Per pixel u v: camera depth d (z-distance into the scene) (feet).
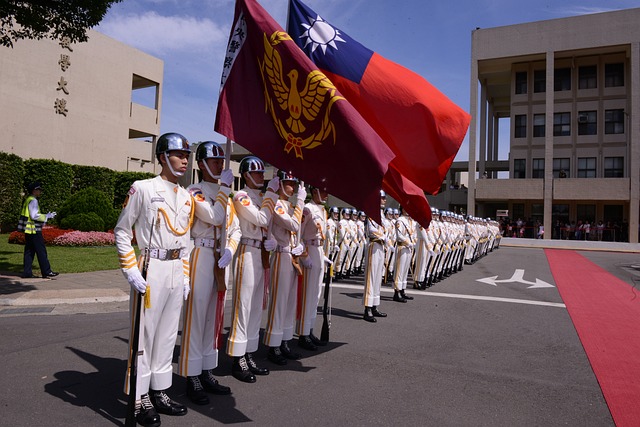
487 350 20.20
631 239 105.91
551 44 110.93
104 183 76.33
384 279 39.19
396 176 18.52
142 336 11.98
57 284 30.17
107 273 35.53
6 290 27.48
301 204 17.31
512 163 122.11
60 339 19.12
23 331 20.10
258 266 16.08
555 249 97.09
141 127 97.09
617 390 15.75
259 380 15.79
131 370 11.47
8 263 37.68
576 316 27.66
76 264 38.55
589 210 115.24
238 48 16.06
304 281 19.57
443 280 43.19
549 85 111.45
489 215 126.11
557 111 118.42
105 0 27.43
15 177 62.13
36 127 74.54
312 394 14.65
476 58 117.08
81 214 57.57
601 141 114.52
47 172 66.95
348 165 13.96
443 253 42.73
